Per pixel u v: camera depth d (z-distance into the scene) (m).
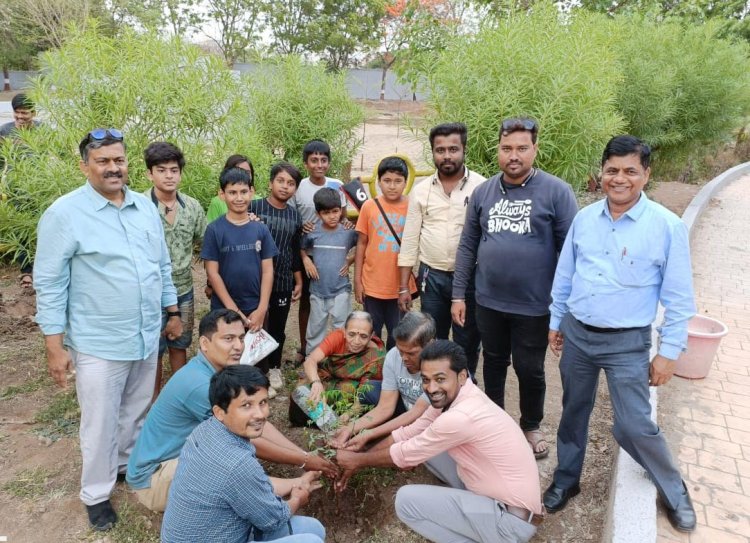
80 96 4.58
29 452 3.57
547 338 3.38
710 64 9.45
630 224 2.65
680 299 2.60
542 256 3.20
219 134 5.17
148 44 4.84
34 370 4.51
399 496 2.90
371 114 9.70
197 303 5.88
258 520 2.37
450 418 2.70
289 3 30.56
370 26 31.05
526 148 3.07
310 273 4.38
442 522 2.83
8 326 5.17
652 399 3.94
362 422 3.40
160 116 4.70
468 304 3.80
